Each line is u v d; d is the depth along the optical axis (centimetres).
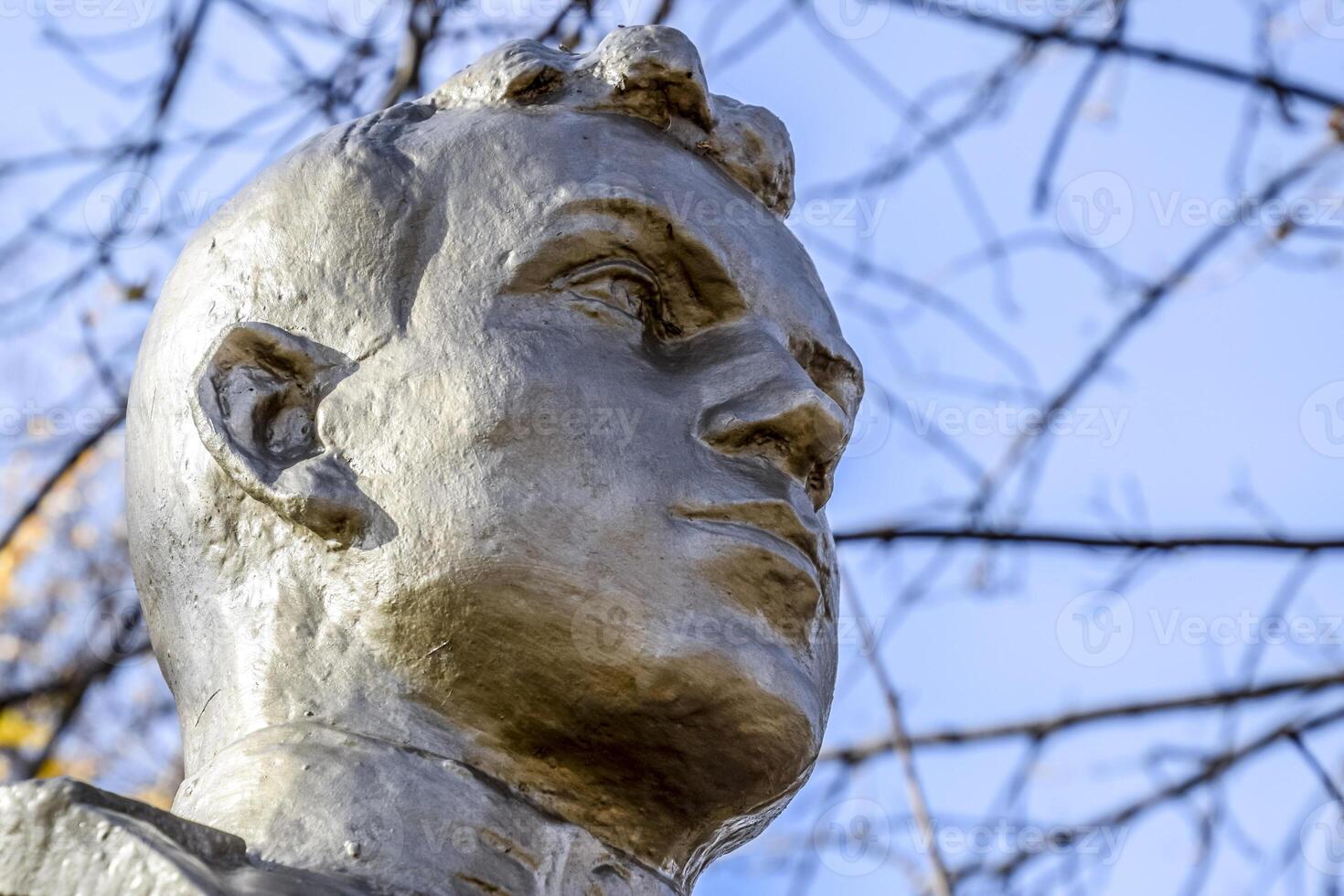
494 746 466
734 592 475
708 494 477
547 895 457
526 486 469
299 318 498
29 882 401
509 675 464
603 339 495
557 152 515
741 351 502
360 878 435
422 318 491
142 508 508
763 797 487
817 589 486
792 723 473
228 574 486
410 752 458
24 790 410
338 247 504
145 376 518
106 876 397
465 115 529
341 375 489
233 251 514
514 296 494
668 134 535
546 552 465
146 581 507
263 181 525
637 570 468
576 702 464
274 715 469
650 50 532
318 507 471
